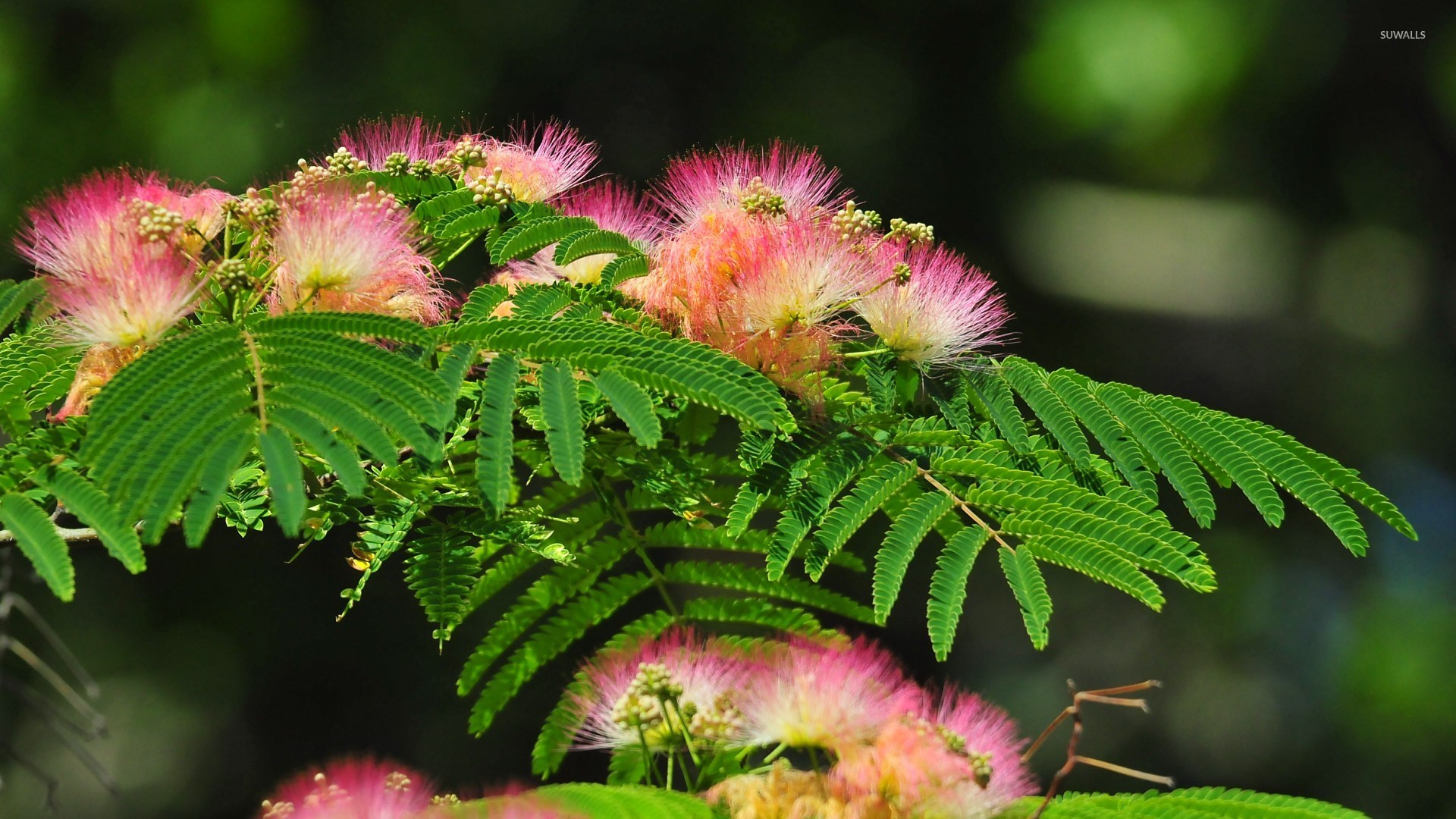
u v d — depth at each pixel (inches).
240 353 150.7
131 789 648.4
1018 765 145.1
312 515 180.7
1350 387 846.5
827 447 184.2
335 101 713.0
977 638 756.0
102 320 169.5
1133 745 746.2
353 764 139.5
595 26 754.8
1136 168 837.8
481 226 200.2
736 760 149.3
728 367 165.8
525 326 166.7
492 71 740.0
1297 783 741.9
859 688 143.6
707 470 205.9
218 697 662.5
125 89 705.0
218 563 661.3
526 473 238.7
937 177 803.4
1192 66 783.1
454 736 648.4
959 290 199.0
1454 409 844.6
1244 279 854.5
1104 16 787.4
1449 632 765.3
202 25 709.3
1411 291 860.0
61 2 700.7
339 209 181.6
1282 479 187.9
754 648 169.6
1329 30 792.3
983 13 803.4
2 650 263.4
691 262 191.6
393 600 660.7
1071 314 823.7
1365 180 848.9
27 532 148.8
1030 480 178.4
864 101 798.5
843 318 198.1
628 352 164.9
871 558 590.9
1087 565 168.9
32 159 680.4
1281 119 818.2
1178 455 186.9
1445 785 733.3
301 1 719.1
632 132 759.7
